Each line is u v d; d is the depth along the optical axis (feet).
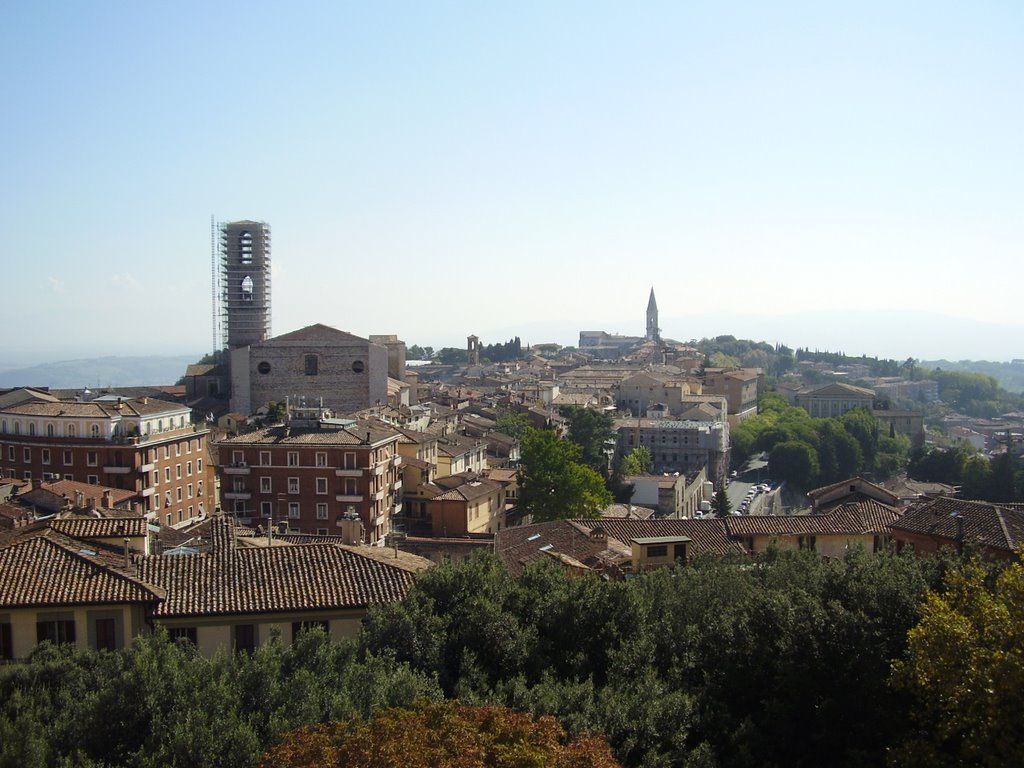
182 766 137.08
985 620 151.53
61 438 477.77
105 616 183.83
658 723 155.63
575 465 529.86
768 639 176.04
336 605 190.80
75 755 141.18
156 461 492.13
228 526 222.89
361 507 444.96
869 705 165.89
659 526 321.52
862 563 193.77
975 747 143.74
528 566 214.69
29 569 187.32
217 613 187.42
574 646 179.83
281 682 156.04
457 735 121.60
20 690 154.30
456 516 474.90
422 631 173.17
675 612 198.18
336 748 122.62
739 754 156.35
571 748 127.75
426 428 621.72
